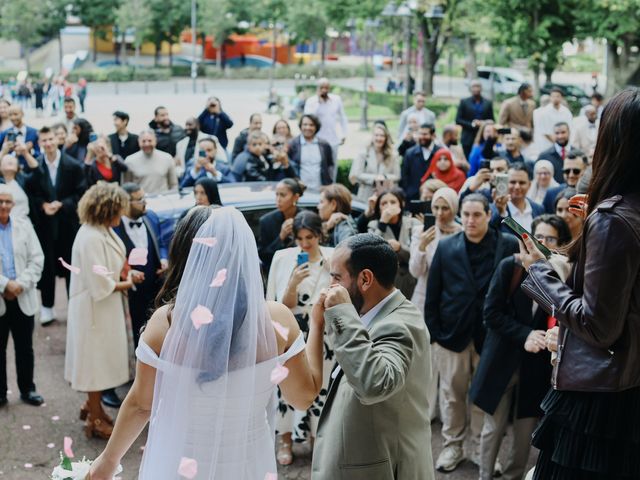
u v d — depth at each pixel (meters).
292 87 55.19
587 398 2.84
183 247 3.24
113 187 6.60
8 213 7.18
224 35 61.09
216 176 10.29
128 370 6.75
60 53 60.78
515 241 6.23
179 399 3.06
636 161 2.72
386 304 3.56
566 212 6.61
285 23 55.12
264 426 3.21
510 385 5.55
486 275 6.14
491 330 5.62
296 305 6.00
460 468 6.23
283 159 10.56
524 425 5.57
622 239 2.65
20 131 12.10
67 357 6.68
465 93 46.84
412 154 11.40
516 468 5.67
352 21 35.34
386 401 3.42
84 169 9.75
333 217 7.10
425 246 6.71
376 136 11.44
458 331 6.10
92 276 6.44
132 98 44.41
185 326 3.06
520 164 7.60
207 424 3.06
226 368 3.05
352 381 3.22
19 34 57.88
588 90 36.44
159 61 70.25
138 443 6.41
